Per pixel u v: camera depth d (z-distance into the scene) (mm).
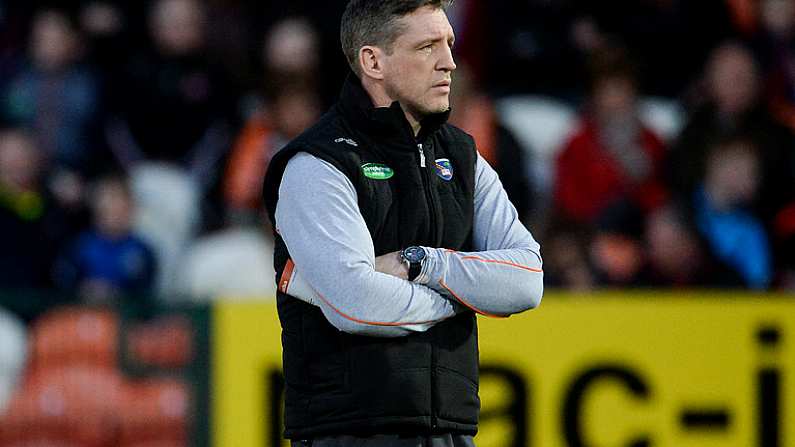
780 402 20703
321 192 9383
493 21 28906
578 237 25266
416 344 9508
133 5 27969
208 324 19859
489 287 9578
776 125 27953
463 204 9961
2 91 27312
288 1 28734
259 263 25344
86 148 26875
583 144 26875
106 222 24703
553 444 20125
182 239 26000
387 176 9609
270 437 19812
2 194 24609
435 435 9625
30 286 24500
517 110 28312
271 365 19891
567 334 20312
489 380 20000
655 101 29344
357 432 9398
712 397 20578
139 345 19719
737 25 29703
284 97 26812
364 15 9773
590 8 29406
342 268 9203
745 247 26469
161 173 26625
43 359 19531
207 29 27844
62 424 19484
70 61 27344
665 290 25641
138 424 19625
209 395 19781
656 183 26938
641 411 20391
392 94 9781
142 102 27047
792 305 20828
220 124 27250
